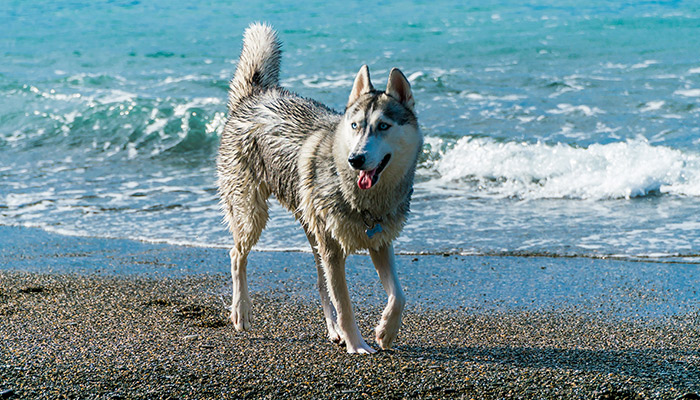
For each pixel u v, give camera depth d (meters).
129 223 8.11
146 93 14.52
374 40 19.59
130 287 5.96
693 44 17.89
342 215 4.27
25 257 6.87
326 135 4.46
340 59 17.33
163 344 4.54
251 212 5.12
